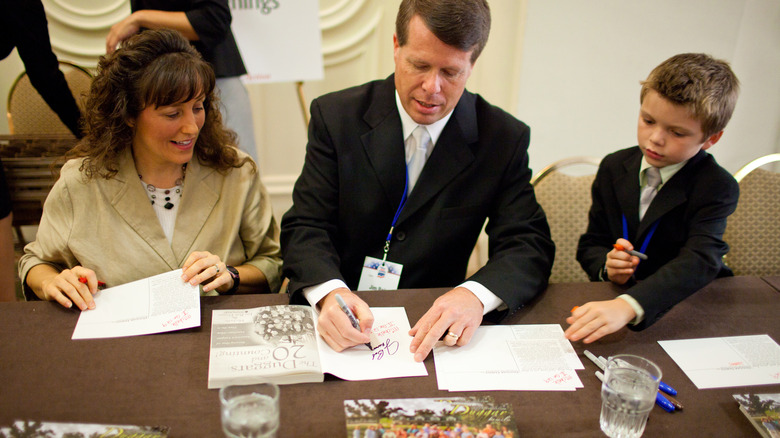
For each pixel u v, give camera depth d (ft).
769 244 5.97
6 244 6.25
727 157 10.25
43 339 3.51
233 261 4.99
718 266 4.37
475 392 3.25
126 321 3.72
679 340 3.86
